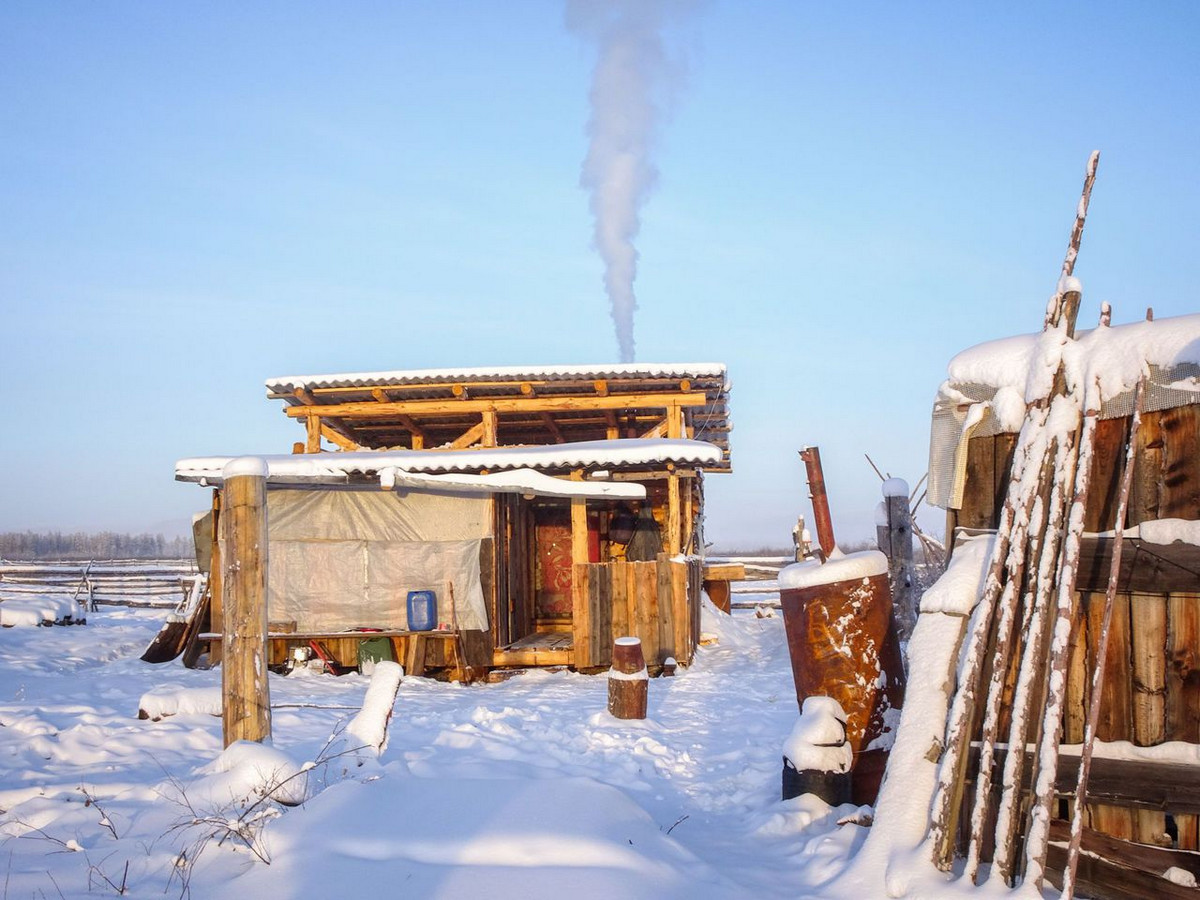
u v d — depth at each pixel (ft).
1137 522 14.62
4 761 22.77
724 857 16.92
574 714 32.73
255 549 18.93
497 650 44.73
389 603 44.34
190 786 17.34
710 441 70.08
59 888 13.10
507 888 12.55
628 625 44.73
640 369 53.47
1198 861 13.17
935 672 15.97
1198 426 14.16
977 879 14.17
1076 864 13.14
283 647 44.73
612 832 15.02
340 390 56.13
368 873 13.08
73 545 374.43
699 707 34.45
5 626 61.93
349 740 21.25
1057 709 13.79
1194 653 13.91
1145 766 13.89
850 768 19.60
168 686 38.60
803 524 67.26
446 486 43.83
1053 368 15.48
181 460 45.37
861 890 14.32
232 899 12.45
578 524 45.21
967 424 16.65
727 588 66.64
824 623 20.22
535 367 54.19
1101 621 14.78
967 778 15.14
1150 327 14.70
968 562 16.28
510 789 16.62
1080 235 16.03
